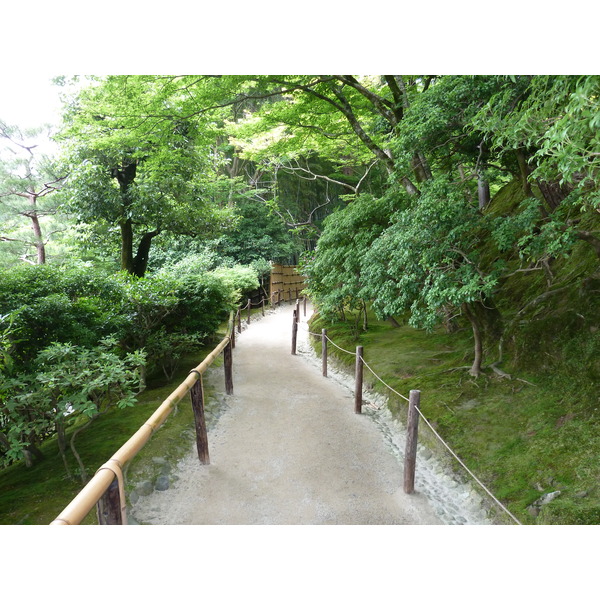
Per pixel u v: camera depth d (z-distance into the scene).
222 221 11.52
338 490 3.93
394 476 4.20
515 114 3.07
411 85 8.89
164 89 7.25
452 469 4.09
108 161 9.70
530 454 3.83
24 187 13.27
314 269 8.70
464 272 4.26
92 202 9.64
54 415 3.86
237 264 16.41
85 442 4.78
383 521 3.45
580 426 3.89
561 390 4.52
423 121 4.88
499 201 9.05
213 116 9.05
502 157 5.64
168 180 9.62
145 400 6.07
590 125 2.04
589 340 4.57
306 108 9.02
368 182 18.92
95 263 12.92
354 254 6.99
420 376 5.97
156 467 4.08
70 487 3.83
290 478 4.13
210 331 8.31
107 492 2.24
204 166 10.99
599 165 2.47
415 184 7.80
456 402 5.01
